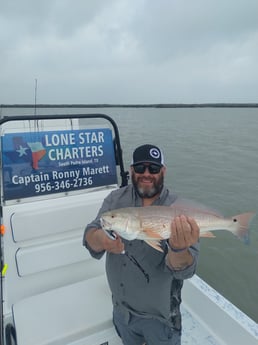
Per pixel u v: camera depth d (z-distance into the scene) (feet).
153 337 7.55
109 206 7.98
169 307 7.39
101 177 11.84
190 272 6.62
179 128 114.21
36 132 10.75
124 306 7.59
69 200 11.03
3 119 9.80
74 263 10.93
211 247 24.91
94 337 8.50
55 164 11.02
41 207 10.50
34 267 10.28
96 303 9.36
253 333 8.07
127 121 158.71
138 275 7.26
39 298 9.56
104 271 11.45
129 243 7.30
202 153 61.82
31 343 7.98
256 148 67.62
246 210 31.55
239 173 46.42
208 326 9.44
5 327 8.86
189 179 43.37
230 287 20.24
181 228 5.76
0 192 9.57
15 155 10.43
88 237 7.59
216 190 38.32
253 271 21.74
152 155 7.28
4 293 9.85
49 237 10.64
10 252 10.11
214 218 6.52
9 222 10.11
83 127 11.52
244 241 6.47
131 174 7.61
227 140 80.48
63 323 8.58
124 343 8.33
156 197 7.64
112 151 12.05
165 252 6.99
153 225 6.33
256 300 19.06
